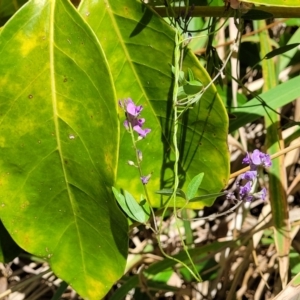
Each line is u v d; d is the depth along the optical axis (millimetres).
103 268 321
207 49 355
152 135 326
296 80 421
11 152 291
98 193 303
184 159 329
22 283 435
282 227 407
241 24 326
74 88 287
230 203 522
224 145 319
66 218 311
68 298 519
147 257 477
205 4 363
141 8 291
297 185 465
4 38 277
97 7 296
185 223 469
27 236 307
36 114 288
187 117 317
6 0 326
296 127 491
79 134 293
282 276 404
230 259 469
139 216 301
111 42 303
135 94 317
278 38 542
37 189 301
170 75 307
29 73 283
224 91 488
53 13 280
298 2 266
